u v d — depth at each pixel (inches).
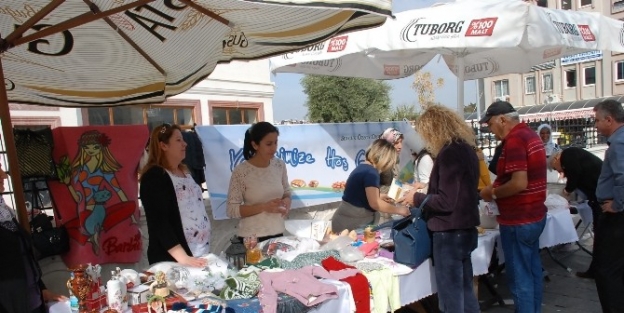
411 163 178.1
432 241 116.0
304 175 201.0
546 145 288.4
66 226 138.3
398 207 137.6
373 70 234.2
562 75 1365.7
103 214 143.9
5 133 96.4
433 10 151.6
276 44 117.4
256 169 130.3
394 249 118.2
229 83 370.6
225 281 91.2
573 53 216.4
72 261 137.7
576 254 222.8
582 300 166.6
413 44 147.1
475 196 112.5
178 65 127.5
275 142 129.1
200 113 348.2
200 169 162.7
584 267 203.5
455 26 140.5
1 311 74.8
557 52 219.5
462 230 111.7
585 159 171.3
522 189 122.1
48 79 127.0
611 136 128.4
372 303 104.9
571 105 1234.6
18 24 93.2
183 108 340.2
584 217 204.2
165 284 84.8
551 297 170.9
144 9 95.3
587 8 1254.9
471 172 110.9
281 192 134.6
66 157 139.7
